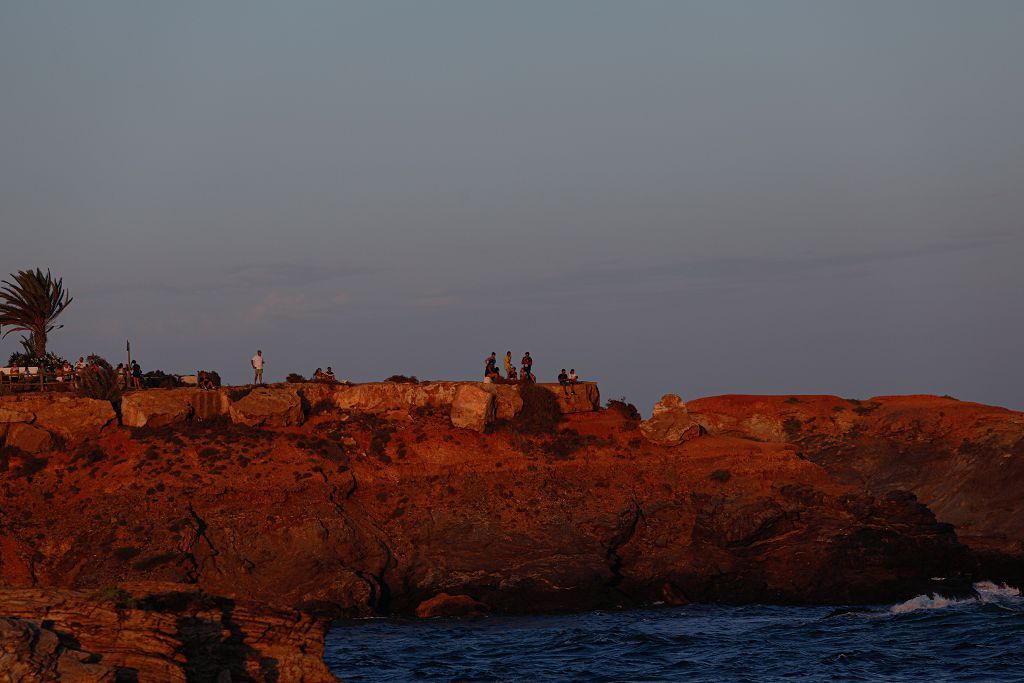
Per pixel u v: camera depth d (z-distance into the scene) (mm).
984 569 179625
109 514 176375
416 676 123750
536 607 173625
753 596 177750
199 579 168500
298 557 173375
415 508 189125
